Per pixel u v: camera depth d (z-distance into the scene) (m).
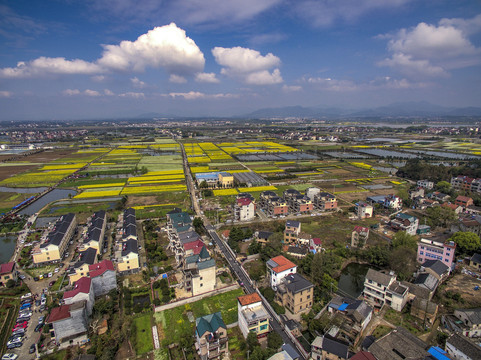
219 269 108.56
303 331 78.56
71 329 74.94
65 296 81.62
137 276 105.81
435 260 101.38
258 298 79.06
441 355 63.56
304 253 114.38
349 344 70.81
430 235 136.12
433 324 78.88
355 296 94.25
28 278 104.44
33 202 196.25
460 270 105.00
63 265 113.44
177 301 89.94
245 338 76.00
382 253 110.12
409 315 82.25
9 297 93.50
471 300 88.25
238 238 130.12
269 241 123.00
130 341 75.19
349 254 118.12
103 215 151.12
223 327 70.81
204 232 142.62
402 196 187.50
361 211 158.88
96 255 112.19
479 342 71.50
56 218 164.88
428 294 85.81
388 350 65.19
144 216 163.12
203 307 88.69
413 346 65.94
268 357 66.25
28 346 73.81
